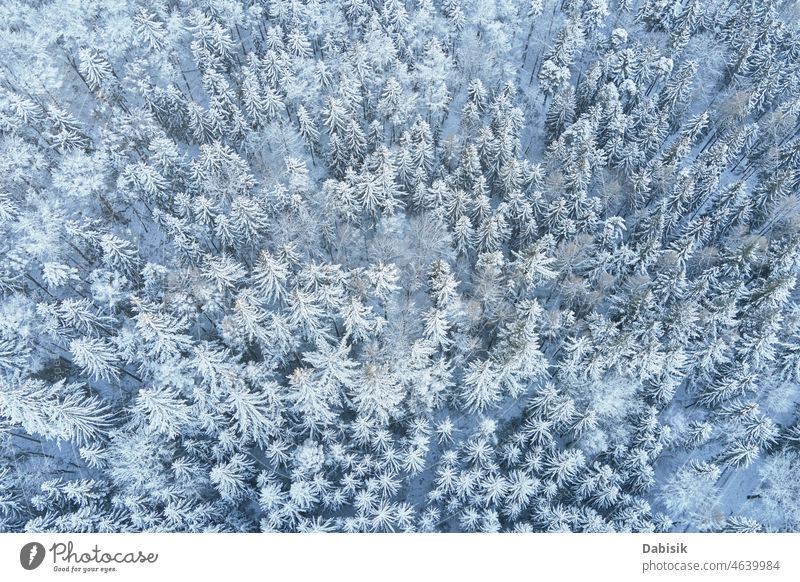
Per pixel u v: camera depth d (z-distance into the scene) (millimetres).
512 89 81875
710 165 78250
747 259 67750
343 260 69812
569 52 85812
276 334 57344
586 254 69125
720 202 73625
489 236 66312
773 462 63000
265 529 51125
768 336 61156
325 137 80688
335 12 86062
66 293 66250
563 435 60562
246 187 68875
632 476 58812
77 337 61125
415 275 65688
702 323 63562
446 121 85750
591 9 90750
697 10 92750
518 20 92188
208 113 74750
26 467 57281
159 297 62188
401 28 86500
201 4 85625
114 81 77188
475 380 56500
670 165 75812
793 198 71188
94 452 53688
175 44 83188
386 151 67438
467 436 60594
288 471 56000
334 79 81562
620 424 59594
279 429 55281
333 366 53250
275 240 67875
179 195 66438
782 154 81250
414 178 72938
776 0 95000
